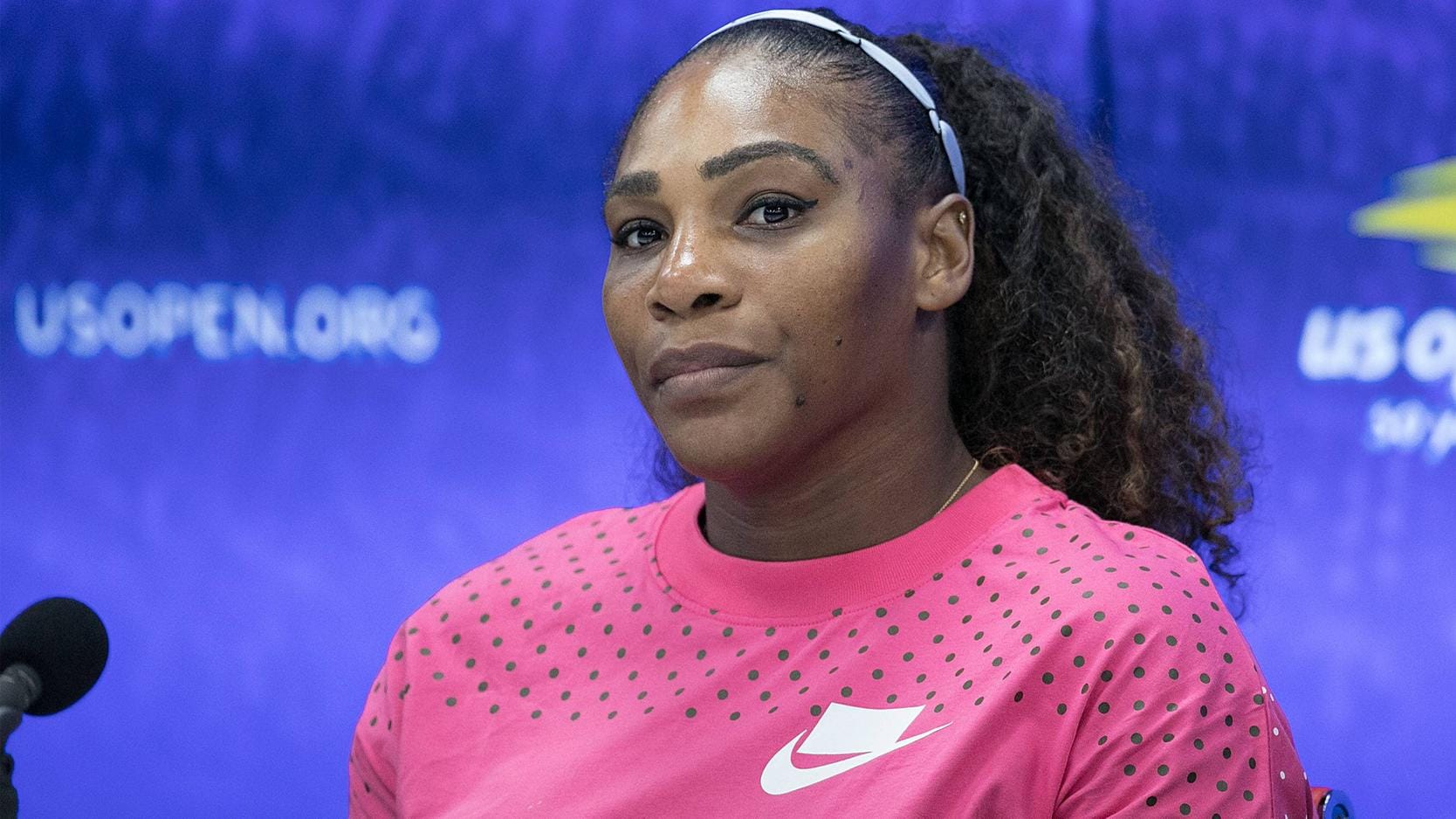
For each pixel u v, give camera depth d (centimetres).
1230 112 1047
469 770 502
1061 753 428
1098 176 598
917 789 423
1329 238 1055
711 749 457
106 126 1094
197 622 1100
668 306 463
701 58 501
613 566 533
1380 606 1064
